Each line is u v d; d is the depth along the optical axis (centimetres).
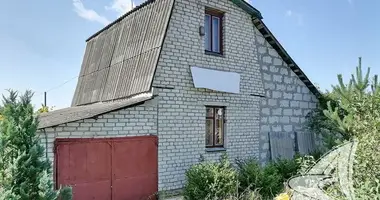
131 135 870
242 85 1150
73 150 771
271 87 1250
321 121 1357
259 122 1198
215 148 1067
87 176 788
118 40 1184
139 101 871
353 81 894
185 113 988
